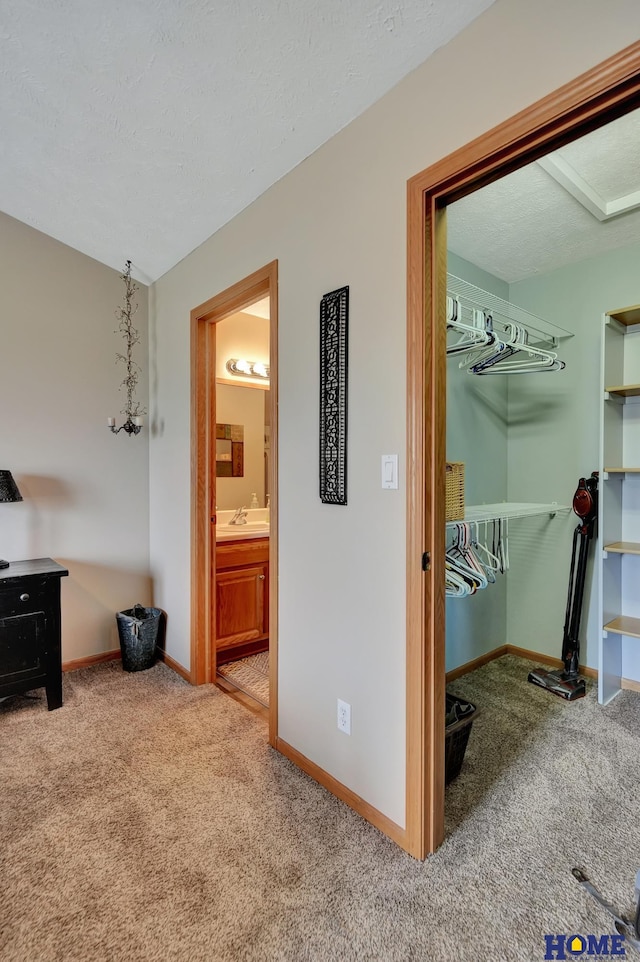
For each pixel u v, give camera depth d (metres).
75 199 2.43
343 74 1.50
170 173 2.11
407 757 1.48
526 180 2.00
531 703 2.47
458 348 2.14
